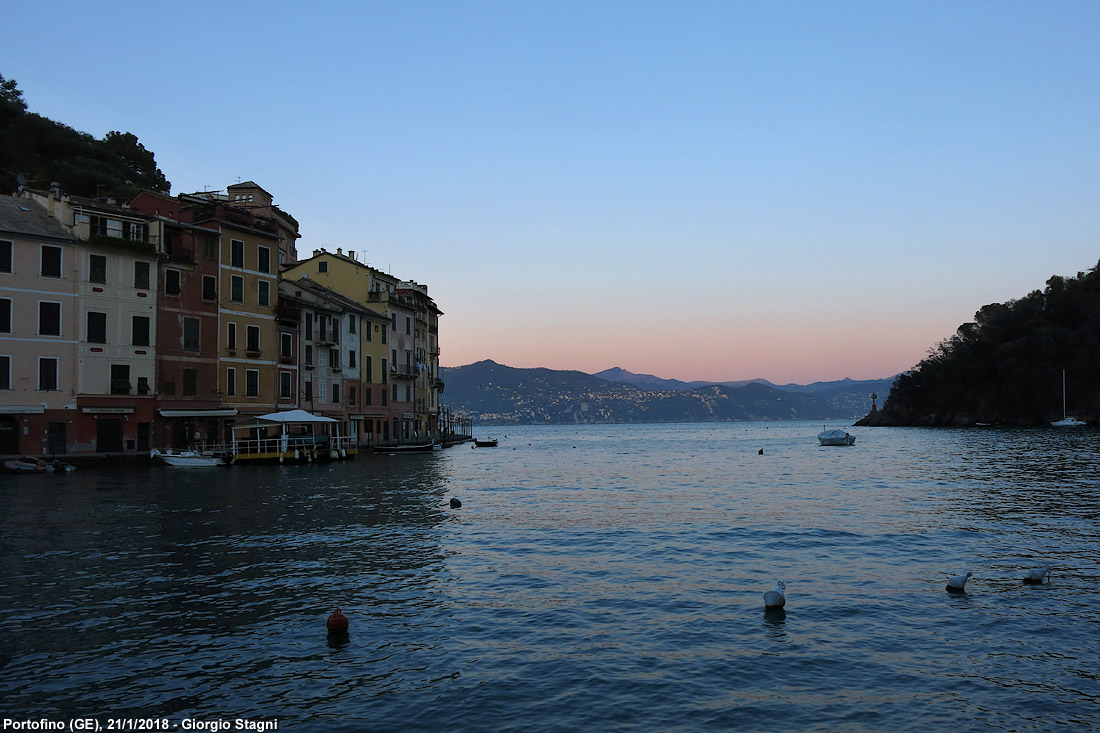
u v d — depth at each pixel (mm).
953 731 10055
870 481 46812
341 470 53750
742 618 15094
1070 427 133500
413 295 96875
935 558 21062
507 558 21234
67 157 89625
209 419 59438
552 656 12836
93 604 15883
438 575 18922
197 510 30422
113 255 53375
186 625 14469
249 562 20281
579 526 27578
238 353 62250
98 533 24672
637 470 62344
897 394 195375
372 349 83938
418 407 98062
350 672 12094
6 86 88688
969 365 162000
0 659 12586
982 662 12562
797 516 30188
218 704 10875
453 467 63594
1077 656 12812
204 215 61156
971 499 35062
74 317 51281
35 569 19172
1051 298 154875
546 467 66500
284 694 11227
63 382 50656
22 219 50188
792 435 197500
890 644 13461
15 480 43094
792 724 10266
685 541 24234
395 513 30609
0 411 47656
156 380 55500
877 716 10500
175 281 57219
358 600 16406
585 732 10008
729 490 42281
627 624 14672
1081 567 19703
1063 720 10359
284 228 89938
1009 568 19641
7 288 48500
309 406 71562
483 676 11930
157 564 19891
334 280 86812
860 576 18875
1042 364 143500
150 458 54188
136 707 10758
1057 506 31797
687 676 11938
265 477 46844
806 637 13859
